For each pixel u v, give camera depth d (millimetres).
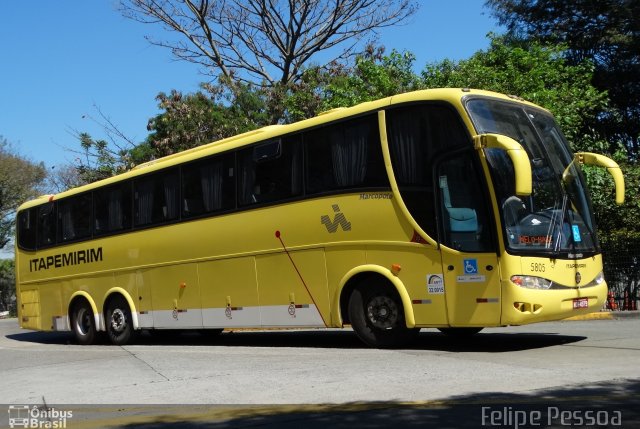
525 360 8758
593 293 9906
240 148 12500
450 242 9492
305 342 12938
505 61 20734
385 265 10148
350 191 10609
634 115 27984
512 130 9898
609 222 18391
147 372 9680
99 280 15477
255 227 12031
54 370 10539
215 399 7430
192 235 13266
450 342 11180
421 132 9898
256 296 11969
